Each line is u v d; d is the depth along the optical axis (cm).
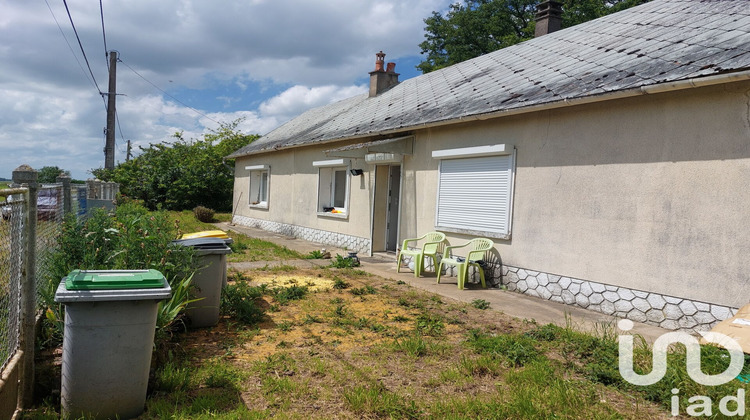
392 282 839
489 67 1107
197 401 349
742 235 506
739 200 509
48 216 500
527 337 513
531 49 1055
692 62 560
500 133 800
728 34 602
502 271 795
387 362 445
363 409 347
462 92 998
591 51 813
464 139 874
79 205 834
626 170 616
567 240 689
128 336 316
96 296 301
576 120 679
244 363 435
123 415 321
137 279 321
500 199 798
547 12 1222
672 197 568
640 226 599
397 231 1072
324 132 1427
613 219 630
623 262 618
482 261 830
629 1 2244
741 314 453
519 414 339
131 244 478
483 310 650
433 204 956
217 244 552
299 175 1560
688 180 553
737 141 512
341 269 951
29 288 346
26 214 348
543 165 726
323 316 599
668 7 852
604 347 469
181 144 2727
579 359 453
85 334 306
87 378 307
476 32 2864
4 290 313
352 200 1256
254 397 366
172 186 2511
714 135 531
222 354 456
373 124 1158
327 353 466
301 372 417
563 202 695
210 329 535
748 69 477
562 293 693
